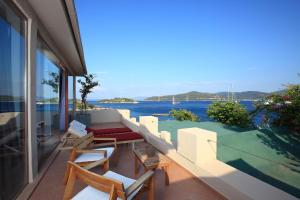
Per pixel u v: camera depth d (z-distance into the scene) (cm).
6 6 238
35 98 321
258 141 436
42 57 414
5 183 237
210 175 297
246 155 380
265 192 241
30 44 301
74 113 1005
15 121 267
